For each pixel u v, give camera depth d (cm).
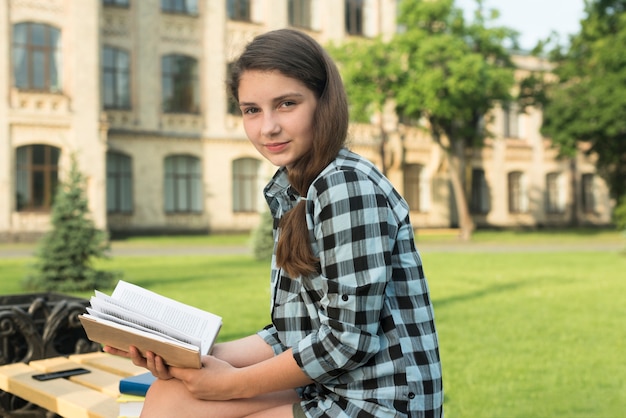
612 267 1404
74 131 2377
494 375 475
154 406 189
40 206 2364
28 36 2333
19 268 1337
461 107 2617
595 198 4056
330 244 167
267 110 182
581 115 2667
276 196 197
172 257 1656
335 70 184
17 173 2333
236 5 2925
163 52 2742
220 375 183
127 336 187
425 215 3422
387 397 170
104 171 2419
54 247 1044
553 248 2153
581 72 2812
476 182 3669
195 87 2823
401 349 172
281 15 2992
